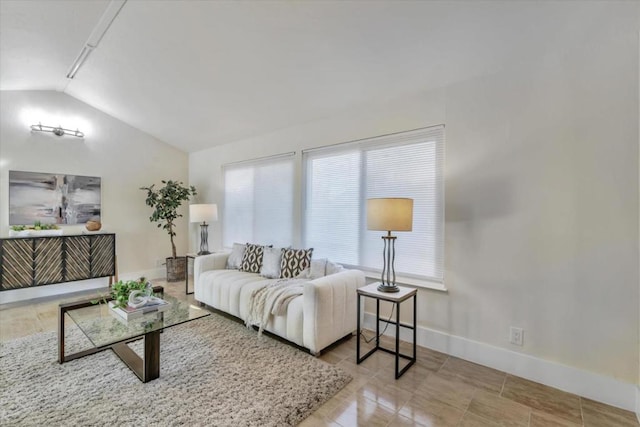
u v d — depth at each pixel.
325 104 3.26
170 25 2.59
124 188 4.86
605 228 1.95
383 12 2.06
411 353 2.59
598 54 1.96
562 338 2.10
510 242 2.29
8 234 3.83
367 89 2.89
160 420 1.71
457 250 2.54
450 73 2.49
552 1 1.79
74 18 2.61
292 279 3.15
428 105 2.71
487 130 2.39
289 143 3.89
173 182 5.09
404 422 1.76
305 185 3.75
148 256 5.14
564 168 2.09
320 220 3.60
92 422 1.69
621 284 1.91
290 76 2.94
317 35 2.37
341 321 2.71
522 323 2.25
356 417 1.79
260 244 4.30
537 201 2.18
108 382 2.08
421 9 1.99
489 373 2.29
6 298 3.81
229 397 1.93
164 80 3.47
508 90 2.30
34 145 4.04
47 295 4.12
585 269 2.02
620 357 1.91
